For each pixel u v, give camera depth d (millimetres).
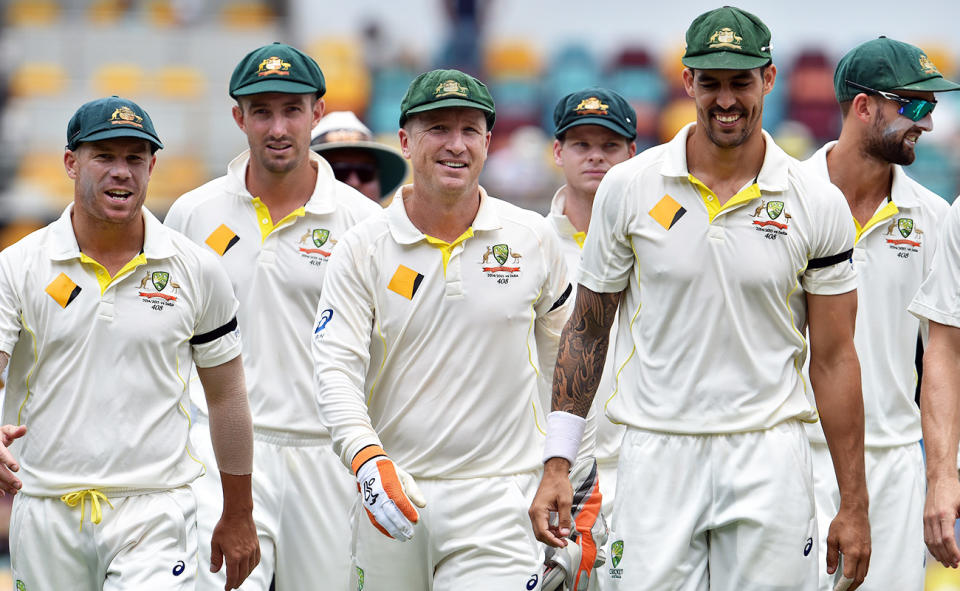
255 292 18844
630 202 14844
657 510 14812
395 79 56406
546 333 16594
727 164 14570
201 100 50688
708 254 14555
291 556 18891
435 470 15734
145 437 15438
